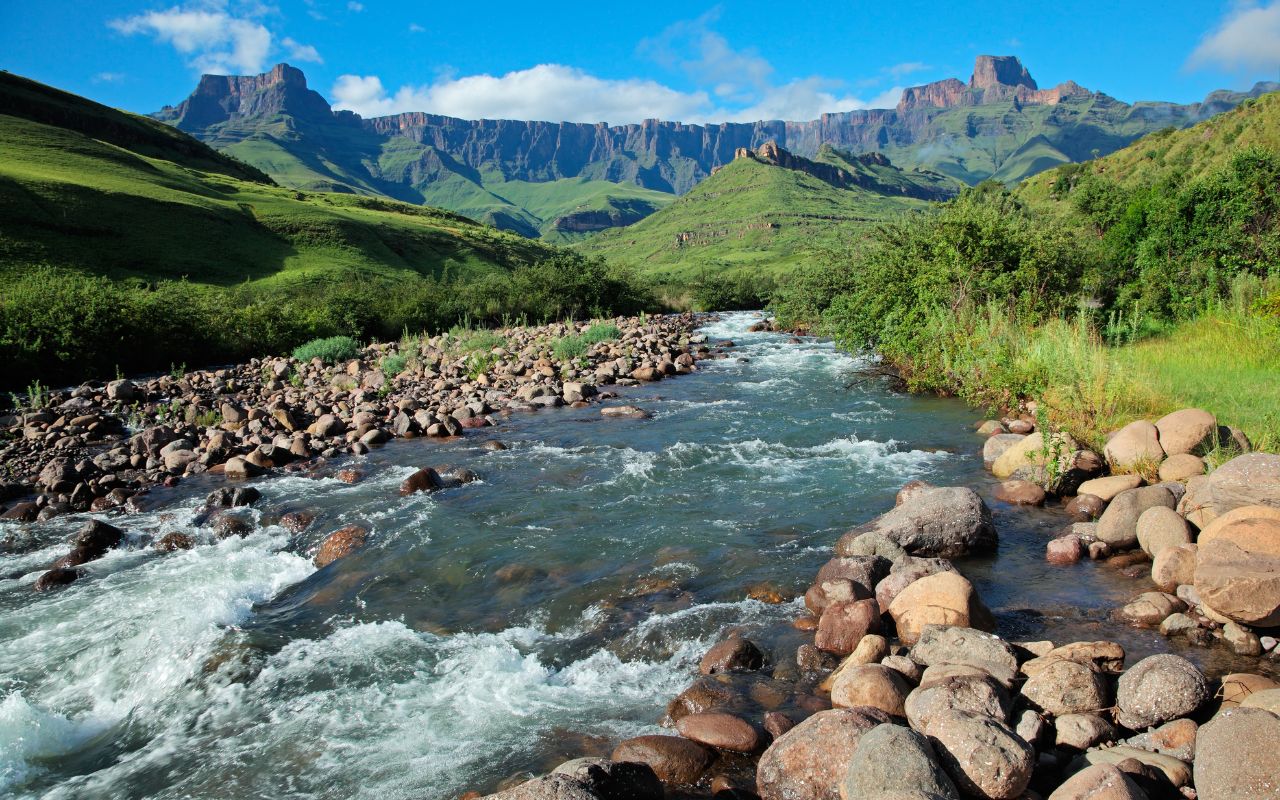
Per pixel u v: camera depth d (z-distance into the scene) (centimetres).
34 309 2548
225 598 830
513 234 15412
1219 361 1410
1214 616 607
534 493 1134
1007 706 483
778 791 454
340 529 988
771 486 1112
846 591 689
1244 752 389
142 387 2183
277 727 588
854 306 2292
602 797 430
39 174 7175
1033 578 757
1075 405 1211
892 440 1345
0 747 578
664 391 2033
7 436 1639
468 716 587
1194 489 804
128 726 611
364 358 2906
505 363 2456
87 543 977
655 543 905
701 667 627
